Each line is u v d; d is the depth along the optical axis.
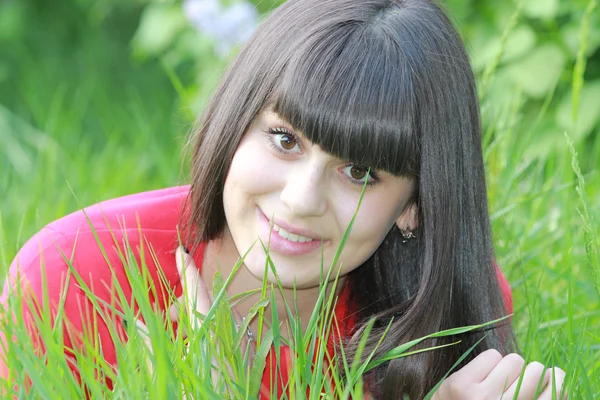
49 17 6.47
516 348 2.31
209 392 1.54
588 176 3.45
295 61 1.85
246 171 1.92
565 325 2.52
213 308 1.69
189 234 2.13
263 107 1.91
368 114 1.82
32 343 1.73
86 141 4.59
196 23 3.92
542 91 4.18
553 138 4.06
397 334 2.08
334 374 1.71
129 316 1.64
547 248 3.00
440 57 1.94
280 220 1.90
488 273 2.16
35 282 1.99
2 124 4.70
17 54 6.10
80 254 2.04
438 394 2.04
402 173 1.90
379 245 2.13
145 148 4.47
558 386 1.97
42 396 1.53
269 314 2.19
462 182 2.04
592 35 4.30
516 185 3.05
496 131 3.05
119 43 6.25
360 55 1.85
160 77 5.86
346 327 2.29
